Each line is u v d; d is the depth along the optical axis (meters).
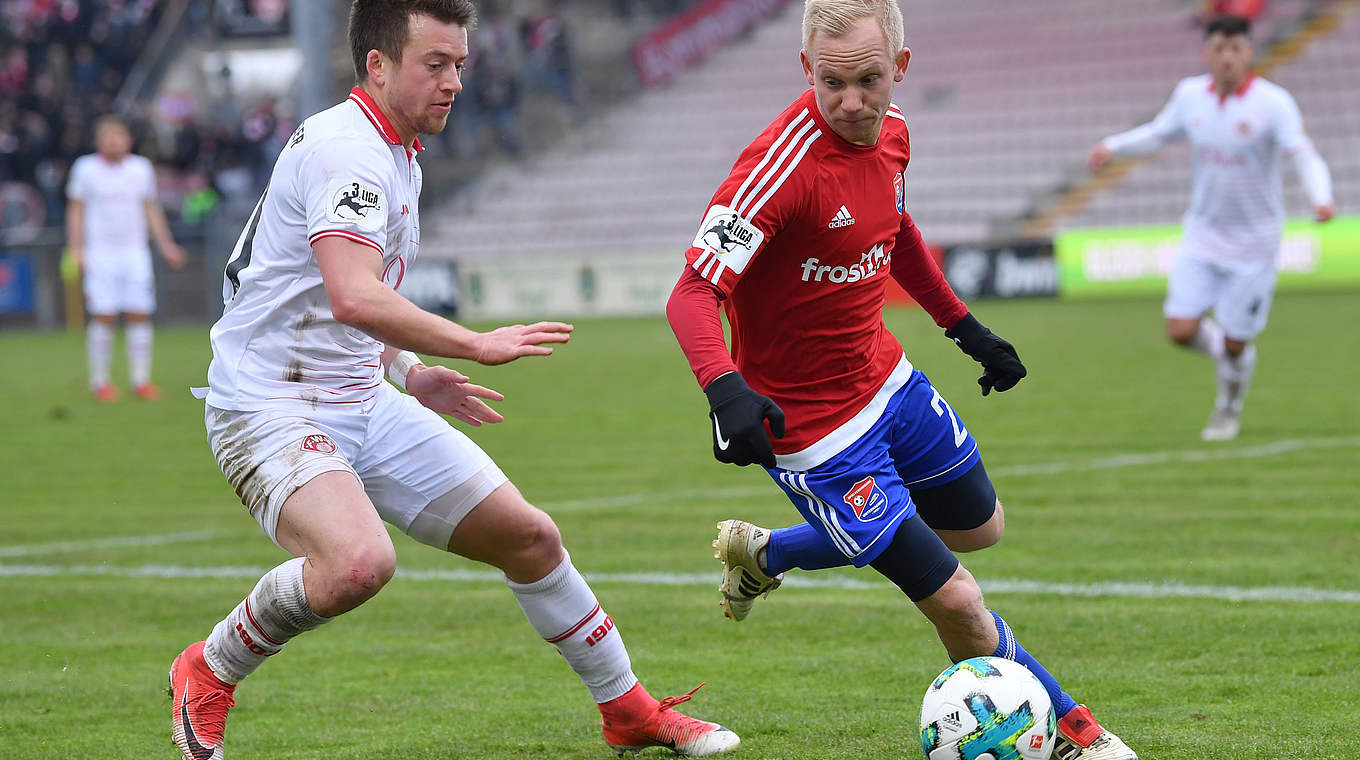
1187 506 26.95
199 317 98.00
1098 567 22.08
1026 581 21.22
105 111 113.12
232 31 125.00
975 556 23.17
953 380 49.72
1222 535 24.22
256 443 12.86
